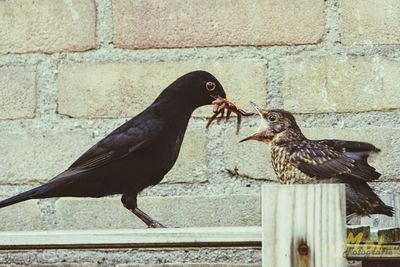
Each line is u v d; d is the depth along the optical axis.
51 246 2.08
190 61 2.43
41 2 2.44
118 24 2.44
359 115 2.41
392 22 2.42
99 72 2.43
